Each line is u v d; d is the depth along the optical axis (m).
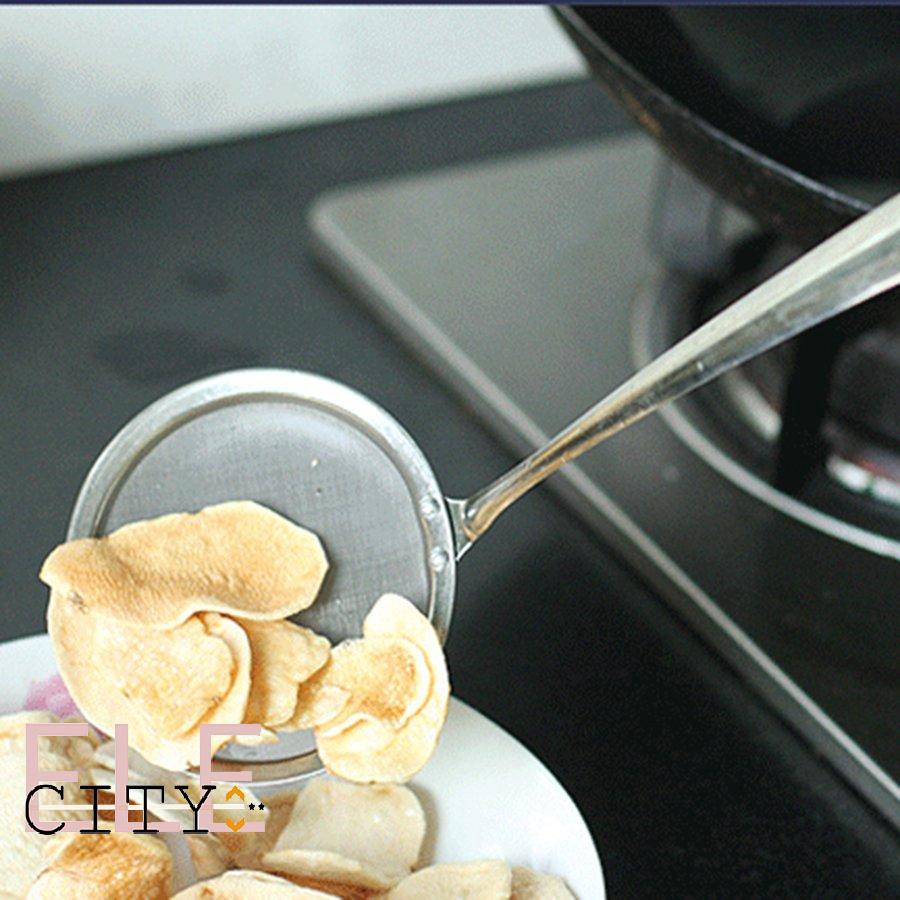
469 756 0.63
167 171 1.04
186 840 0.60
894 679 0.73
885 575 0.78
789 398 0.79
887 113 0.78
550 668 0.74
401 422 0.87
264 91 1.07
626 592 0.78
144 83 1.03
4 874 0.58
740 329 0.54
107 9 1.00
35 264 0.95
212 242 0.99
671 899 0.64
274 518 0.61
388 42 1.09
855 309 0.75
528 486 0.61
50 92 1.01
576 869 0.60
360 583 0.62
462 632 0.75
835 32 0.78
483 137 1.10
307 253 0.99
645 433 0.85
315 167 1.06
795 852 0.67
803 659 0.73
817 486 0.82
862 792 0.69
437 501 0.61
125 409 0.86
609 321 0.93
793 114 0.78
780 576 0.77
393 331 0.93
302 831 0.61
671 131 0.73
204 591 0.60
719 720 0.72
